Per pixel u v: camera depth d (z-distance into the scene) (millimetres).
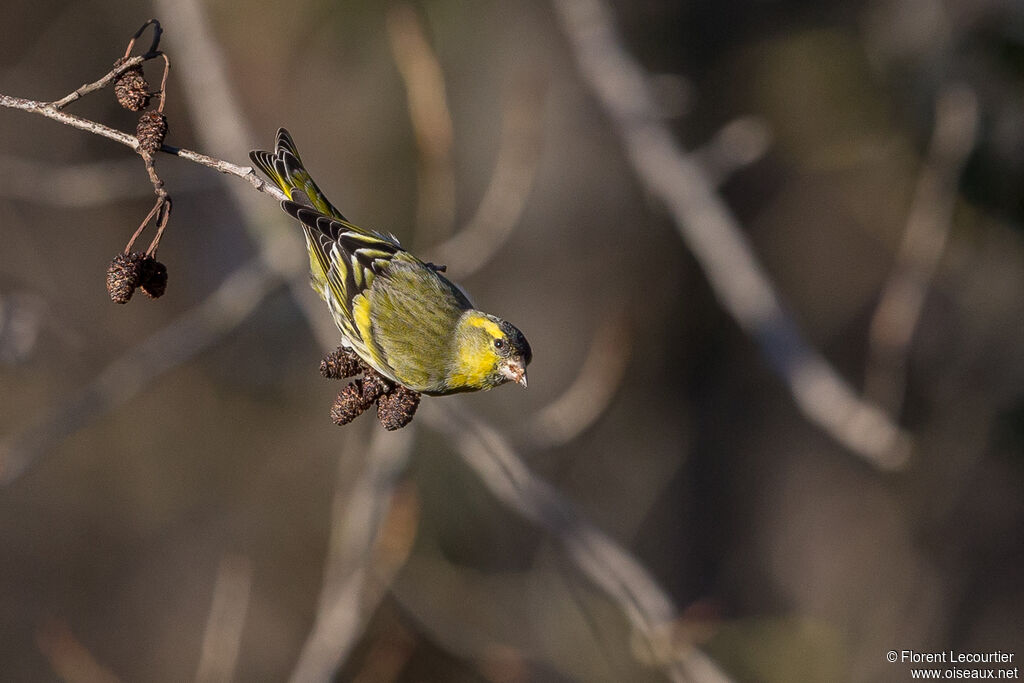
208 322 9820
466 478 12570
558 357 14117
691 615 8523
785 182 15453
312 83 13539
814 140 13812
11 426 12977
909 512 14312
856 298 15680
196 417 14906
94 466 14852
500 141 13570
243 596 9602
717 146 11031
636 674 11617
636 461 14969
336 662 8766
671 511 15195
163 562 14703
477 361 6844
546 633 12008
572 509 8828
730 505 15461
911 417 13508
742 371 15586
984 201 10891
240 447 14844
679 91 11750
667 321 15141
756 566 15312
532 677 11562
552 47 13836
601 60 11422
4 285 13617
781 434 15703
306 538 14469
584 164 14148
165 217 5516
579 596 10570
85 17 14031
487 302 14094
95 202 10609
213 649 9234
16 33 14047
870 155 13266
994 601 13852
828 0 14070
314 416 14703
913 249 9578
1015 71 10695
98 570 14648
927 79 11648
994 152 10703
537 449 9578
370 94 13414
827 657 11727
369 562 9008
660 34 14680
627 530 14750
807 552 15289
